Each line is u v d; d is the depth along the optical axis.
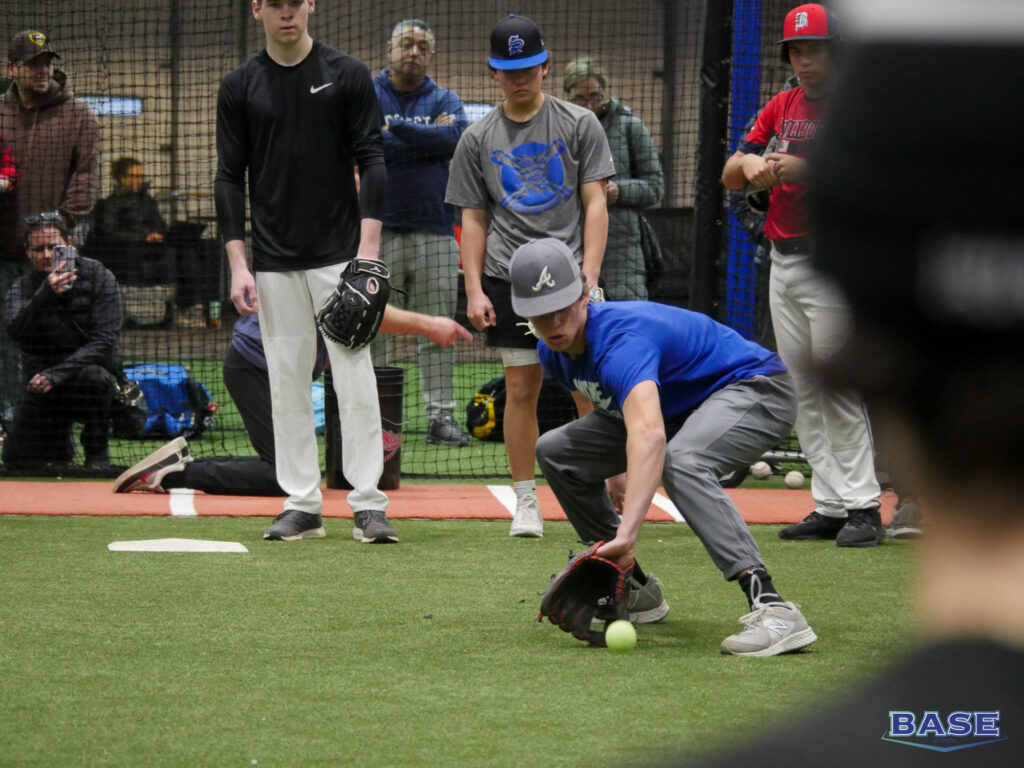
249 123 8.41
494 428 14.10
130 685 5.20
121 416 13.09
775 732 0.74
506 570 7.77
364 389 8.63
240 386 10.45
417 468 12.45
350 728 4.63
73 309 12.09
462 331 8.48
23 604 6.70
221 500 10.37
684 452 5.94
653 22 19.78
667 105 18.17
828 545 8.70
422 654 5.75
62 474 11.93
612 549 5.66
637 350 5.79
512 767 4.18
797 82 8.77
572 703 4.96
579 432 6.32
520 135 8.79
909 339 0.74
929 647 0.74
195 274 20.12
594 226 8.84
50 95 12.63
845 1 0.76
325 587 7.21
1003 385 0.73
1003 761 0.70
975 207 0.72
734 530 5.87
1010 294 0.71
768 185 8.16
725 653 5.79
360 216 8.59
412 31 12.73
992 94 0.71
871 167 0.74
